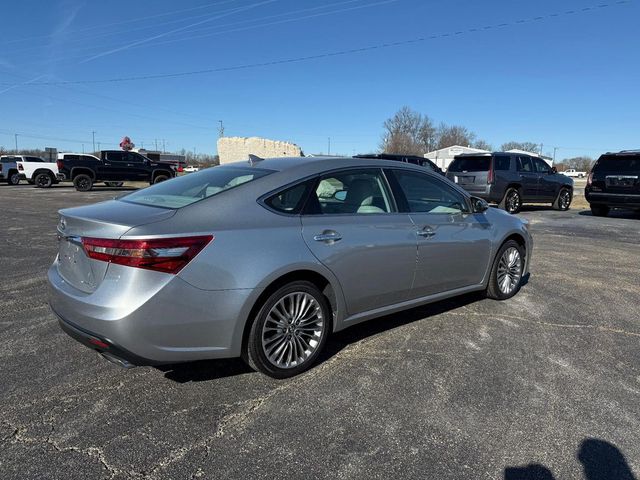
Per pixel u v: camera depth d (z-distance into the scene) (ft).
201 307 9.70
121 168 81.20
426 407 10.14
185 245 9.52
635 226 39.29
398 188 13.83
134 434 9.04
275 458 8.42
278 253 10.59
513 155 48.19
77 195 67.51
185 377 11.28
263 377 11.37
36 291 17.89
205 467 8.15
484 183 45.73
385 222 12.97
